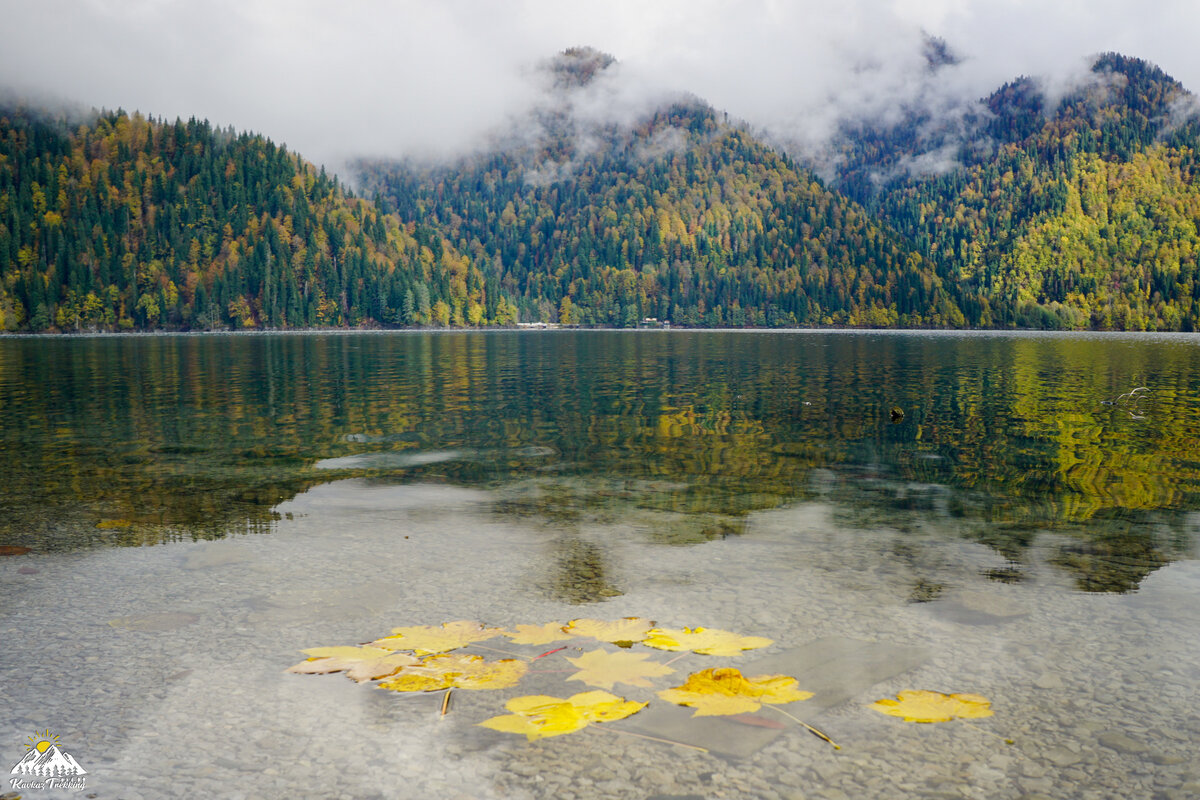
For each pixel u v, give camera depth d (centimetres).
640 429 1492
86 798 290
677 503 855
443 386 2528
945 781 299
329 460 1141
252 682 390
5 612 498
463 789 294
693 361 4266
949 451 1236
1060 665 411
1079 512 814
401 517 783
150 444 1291
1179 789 294
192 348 6600
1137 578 574
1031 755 318
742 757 315
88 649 435
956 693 373
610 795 289
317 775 306
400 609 503
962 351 5872
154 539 691
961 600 520
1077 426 1541
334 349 6312
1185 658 420
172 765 314
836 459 1162
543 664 401
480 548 662
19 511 804
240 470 1056
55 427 1498
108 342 8800
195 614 493
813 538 700
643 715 349
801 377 2977
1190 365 3884
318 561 619
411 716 352
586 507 834
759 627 467
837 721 346
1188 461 1146
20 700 372
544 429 1489
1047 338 11844
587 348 6606
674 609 502
